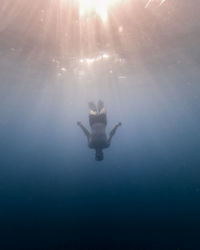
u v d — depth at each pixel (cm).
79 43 1189
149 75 1958
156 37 1187
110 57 1447
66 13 892
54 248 1230
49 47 1242
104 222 1652
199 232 1286
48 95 2562
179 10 911
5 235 1446
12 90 2216
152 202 2266
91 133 838
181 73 1931
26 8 856
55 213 2022
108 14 909
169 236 1285
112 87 2358
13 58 1426
